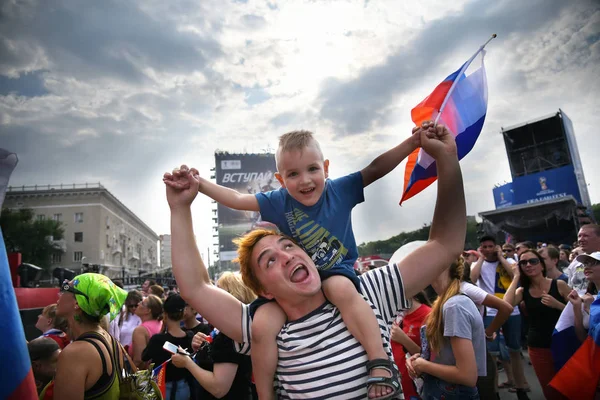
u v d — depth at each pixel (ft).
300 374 4.88
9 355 3.58
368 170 6.03
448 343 8.82
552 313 12.55
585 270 10.28
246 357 8.80
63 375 6.58
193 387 10.82
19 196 175.11
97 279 7.75
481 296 12.60
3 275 3.73
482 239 18.33
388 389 4.39
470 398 8.46
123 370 7.52
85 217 179.42
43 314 14.87
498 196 85.35
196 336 9.93
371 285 5.42
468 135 6.29
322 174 5.91
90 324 7.59
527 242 18.26
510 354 16.55
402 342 10.40
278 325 5.20
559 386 8.18
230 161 140.87
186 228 5.51
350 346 4.92
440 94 6.45
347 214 5.88
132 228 254.88
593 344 8.02
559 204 56.65
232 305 5.51
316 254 5.62
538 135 69.97
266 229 5.85
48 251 146.00
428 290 13.43
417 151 6.93
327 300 5.31
